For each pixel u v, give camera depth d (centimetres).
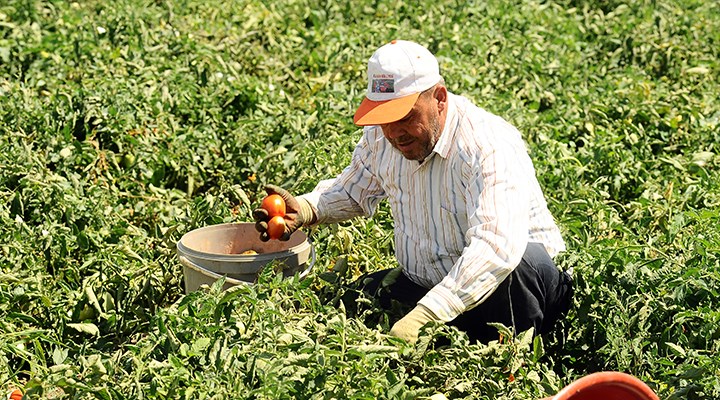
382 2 2133
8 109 1388
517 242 860
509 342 844
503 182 870
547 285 926
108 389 765
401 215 956
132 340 968
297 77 1703
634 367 895
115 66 1638
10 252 1086
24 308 1007
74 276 1083
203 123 1452
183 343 833
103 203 1224
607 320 941
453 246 930
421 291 973
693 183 1323
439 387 826
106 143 1385
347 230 1134
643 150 1449
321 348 791
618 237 1209
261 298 875
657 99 1639
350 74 1736
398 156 941
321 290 987
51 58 1641
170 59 1703
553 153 1396
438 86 877
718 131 1526
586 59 1920
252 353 808
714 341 884
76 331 974
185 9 2002
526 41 1917
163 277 1061
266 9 2012
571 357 962
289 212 994
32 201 1195
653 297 946
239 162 1374
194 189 1366
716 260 1002
